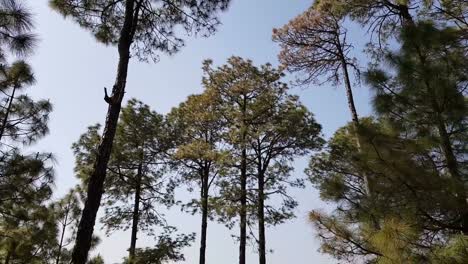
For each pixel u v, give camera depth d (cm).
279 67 2053
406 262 558
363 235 630
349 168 765
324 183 730
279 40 1662
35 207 1421
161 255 1939
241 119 2014
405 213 629
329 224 651
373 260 633
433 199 636
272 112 2027
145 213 2120
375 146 686
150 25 1080
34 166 1214
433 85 695
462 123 686
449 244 555
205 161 2192
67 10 1015
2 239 1356
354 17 1234
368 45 1193
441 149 703
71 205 1827
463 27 843
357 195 692
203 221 2109
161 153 2238
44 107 1339
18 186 1208
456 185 626
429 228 646
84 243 734
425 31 721
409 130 721
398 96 730
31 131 1325
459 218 647
